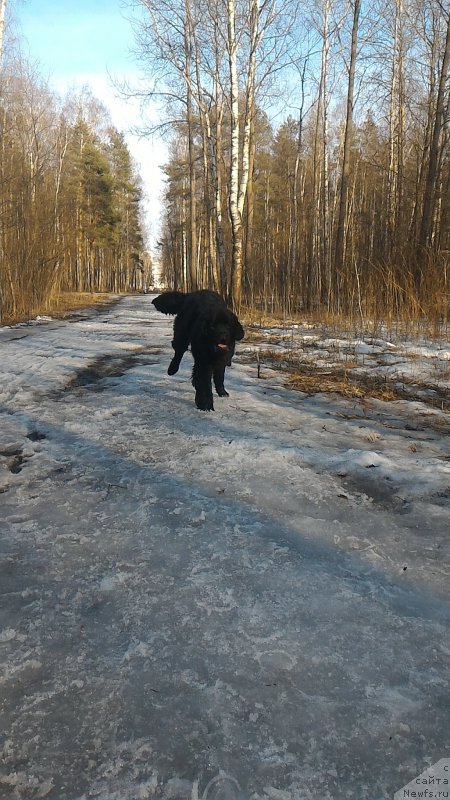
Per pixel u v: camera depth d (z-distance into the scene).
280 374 6.56
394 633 1.90
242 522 2.69
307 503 2.91
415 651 1.81
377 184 23.12
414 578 2.23
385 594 2.13
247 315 14.19
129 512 2.80
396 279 11.67
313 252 18.69
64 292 28.19
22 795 1.31
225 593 2.12
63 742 1.46
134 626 1.93
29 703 1.59
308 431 4.21
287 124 33.47
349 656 1.79
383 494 3.06
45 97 27.52
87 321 14.53
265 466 3.40
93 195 42.94
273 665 1.74
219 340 4.53
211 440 3.90
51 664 1.75
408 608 2.04
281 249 22.20
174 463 3.47
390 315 10.45
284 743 1.46
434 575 2.25
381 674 1.71
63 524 2.68
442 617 1.99
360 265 15.24
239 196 14.38
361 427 4.36
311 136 28.17
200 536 2.55
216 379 5.16
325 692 1.63
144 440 3.94
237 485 3.12
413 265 12.17
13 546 2.47
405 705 1.59
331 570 2.29
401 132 17.47
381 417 4.71
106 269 55.47
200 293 5.43
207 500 2.93
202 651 1.81
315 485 3.14
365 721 1.53
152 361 7.39
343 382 6.00
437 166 14.59
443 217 13.70
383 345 8.35
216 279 18.84
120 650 1.81
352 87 15.76
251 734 1.49
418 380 6.07
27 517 2.76
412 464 3.45
